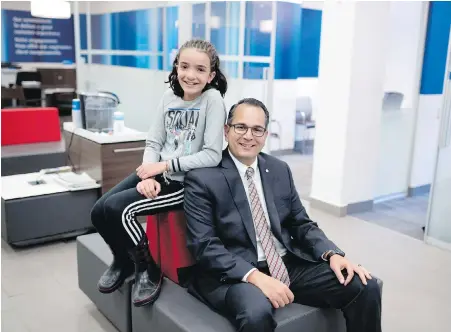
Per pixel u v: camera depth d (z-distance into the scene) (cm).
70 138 381
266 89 488
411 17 446
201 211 187
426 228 366
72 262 316
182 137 204
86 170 363
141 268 203
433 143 499
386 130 457
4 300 264
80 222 347
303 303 191
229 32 505
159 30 576
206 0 516
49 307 258
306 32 683
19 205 321
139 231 200
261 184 201
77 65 754
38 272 300
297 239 208
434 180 358
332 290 182
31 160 435
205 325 174
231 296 172
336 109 414
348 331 188
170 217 205
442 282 301
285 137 680
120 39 652
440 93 485
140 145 351
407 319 254
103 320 246
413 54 458
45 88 852
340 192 422
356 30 389
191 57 193
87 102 363
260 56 493
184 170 195
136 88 629
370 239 372
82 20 735
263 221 194
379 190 472
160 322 188
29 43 884
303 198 478
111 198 196
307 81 707
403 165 486
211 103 198
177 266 206
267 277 175
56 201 334
